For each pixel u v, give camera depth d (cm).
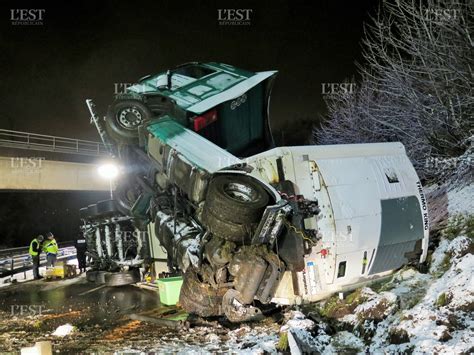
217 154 726
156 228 946
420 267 746
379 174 726
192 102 917
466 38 1253
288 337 564
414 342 518
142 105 940
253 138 985
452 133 1308
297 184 663
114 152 1111
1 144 2680
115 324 823
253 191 660
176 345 654
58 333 777
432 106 1344
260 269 636
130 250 1291
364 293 656
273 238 638
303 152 678
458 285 582
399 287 690
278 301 684
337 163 693
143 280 1248
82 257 1703
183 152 755
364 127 1939
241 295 648
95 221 1317
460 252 710
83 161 3275
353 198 681
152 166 957
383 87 1653
